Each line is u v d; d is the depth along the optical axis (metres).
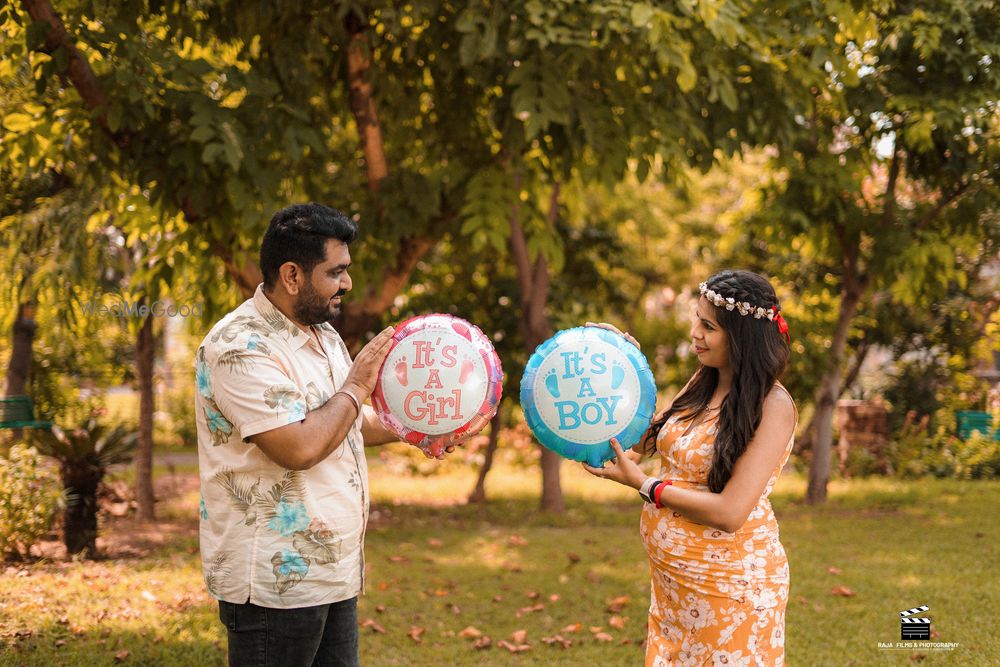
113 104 5.28
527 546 7.41
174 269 6.80
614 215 12.10
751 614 2.67
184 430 16.00
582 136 6.16
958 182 8.42
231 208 5.75
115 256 7.95
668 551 2.76
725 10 5.45
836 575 6.09
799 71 6.45
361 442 2.78
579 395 2.78
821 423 9.62
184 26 6.08
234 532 2.51
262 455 2.50
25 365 8.81
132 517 8.53
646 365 2.90
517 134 6.08
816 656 4.42
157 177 5.57
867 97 7.79
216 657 4.35
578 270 10.60
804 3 6.12
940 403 12.58
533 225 7.05
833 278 10.56
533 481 11.69
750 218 9.66
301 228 2.52
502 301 9.77
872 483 11.10
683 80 5.32
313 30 6.25
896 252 8.49
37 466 6.91
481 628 5.10
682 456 2.79
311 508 2.53
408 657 4.57
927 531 7.75
